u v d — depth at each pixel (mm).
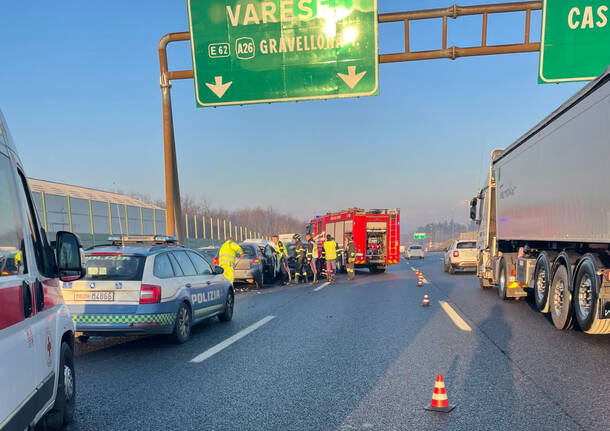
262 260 18578
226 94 13438
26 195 3664
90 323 6867
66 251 3770
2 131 3236
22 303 3033
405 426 3975
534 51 12430
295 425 4035
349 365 5969
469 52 12656
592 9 12125
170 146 14102
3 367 2605
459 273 25141
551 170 8914
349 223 24766
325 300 12828
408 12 12734
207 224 46688
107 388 5168
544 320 9289
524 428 3895
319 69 13156
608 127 6461
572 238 7824
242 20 13297
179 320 7477
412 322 9094
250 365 6051
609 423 3980
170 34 13664
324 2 13055
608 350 6688
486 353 6512
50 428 3902
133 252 7293
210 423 4105
